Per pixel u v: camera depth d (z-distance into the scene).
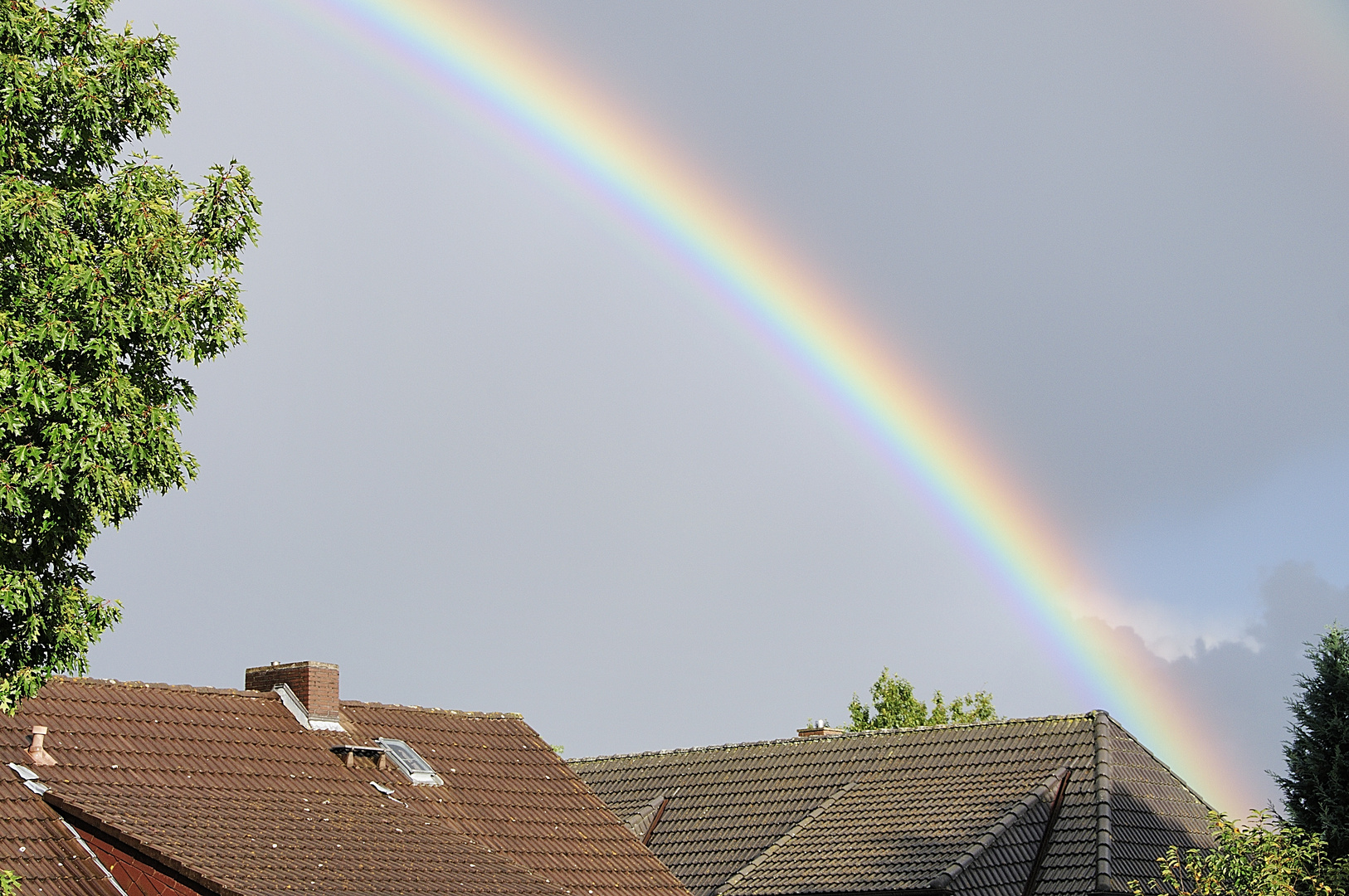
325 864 23.17
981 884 31.11
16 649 17.23
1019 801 33.34
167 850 21.45
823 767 39.16
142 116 18.42
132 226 17.73
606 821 31.66
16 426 16.28
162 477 18.14
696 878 36.91
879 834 34.22
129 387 17.22
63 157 18.06
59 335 16.59
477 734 33.19
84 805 22.42
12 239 16.50
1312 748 37.19
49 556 17.31
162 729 26.64
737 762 41.34
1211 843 34.53
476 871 25.64
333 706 30.00
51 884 21.00
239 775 26.31
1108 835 32.12
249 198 19.11
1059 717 36.81
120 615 18.05
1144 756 36.00
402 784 29.05
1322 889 25.89
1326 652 37.69
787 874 33.53
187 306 18.12
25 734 24.28
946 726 38.50
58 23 17.91
